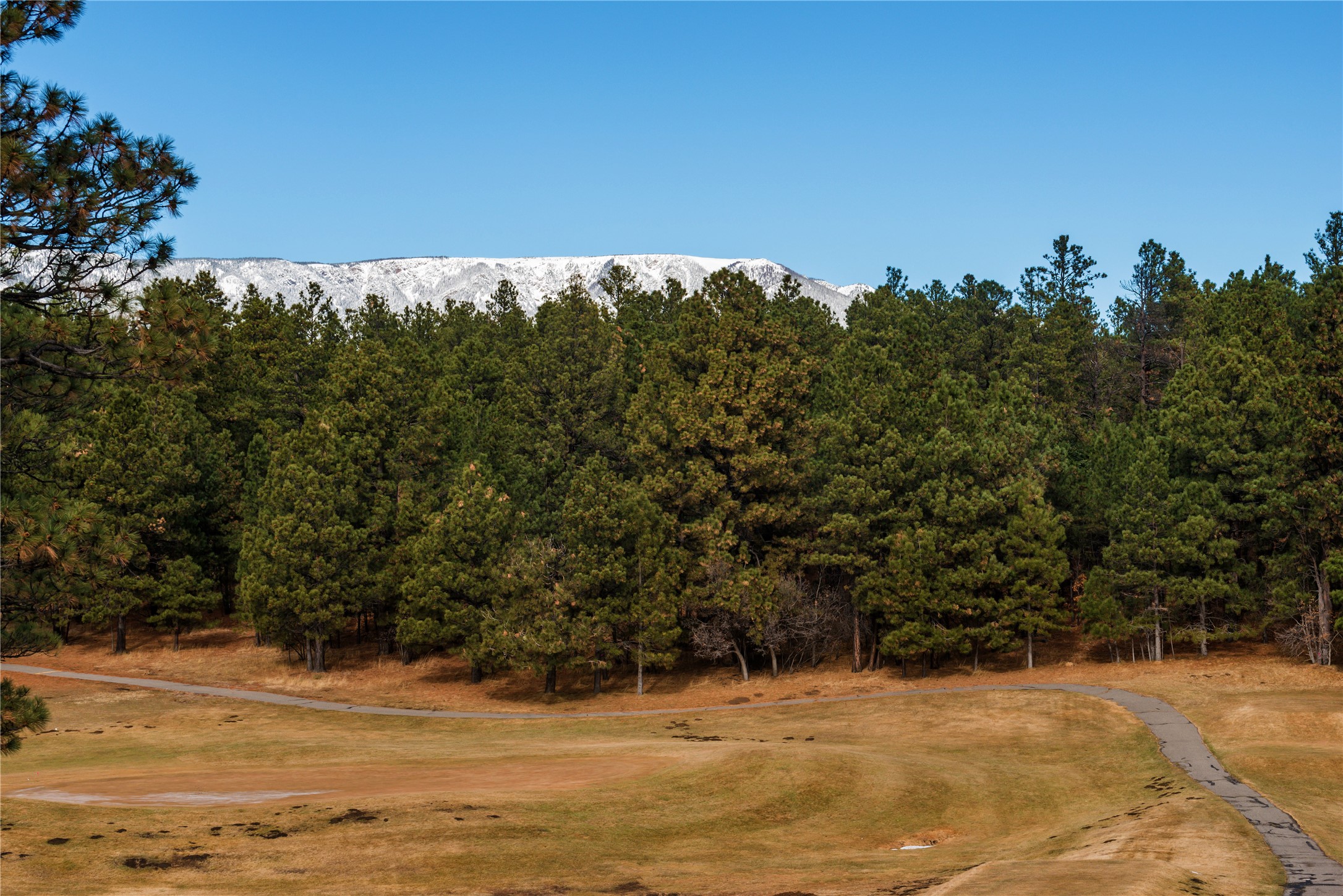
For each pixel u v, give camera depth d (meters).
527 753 49.72
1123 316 108.00
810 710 62.78
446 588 74.44
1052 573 68.25
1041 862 25.03
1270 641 70.69
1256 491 65.25
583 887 25.72
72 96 17.38
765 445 75.94
